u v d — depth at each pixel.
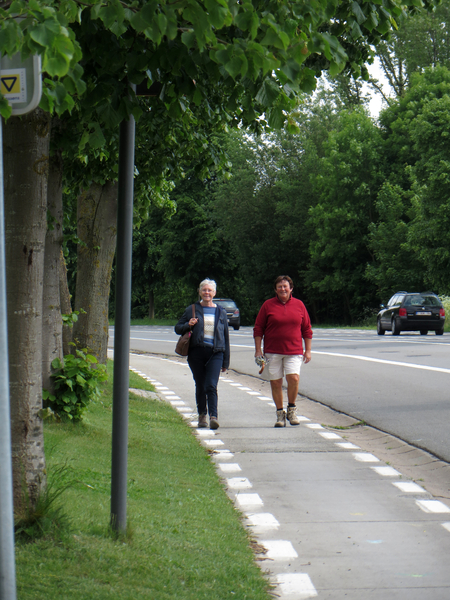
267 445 22.50
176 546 11.87
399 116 132.75
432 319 82.12
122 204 11.67
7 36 7.20
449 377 38.72
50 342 22.44
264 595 10.45
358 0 12.92
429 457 21.06
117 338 11.78
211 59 9.64
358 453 21.31
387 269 124.19
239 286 163.38
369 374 41.34
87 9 10.16
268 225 151.88
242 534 13.51
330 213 133.00
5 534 6.93
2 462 6.87
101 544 11.05
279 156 150.38
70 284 151.25
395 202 125.44
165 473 17.73
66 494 13.50
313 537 13.44
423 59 139.12
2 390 6.84
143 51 10.88
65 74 7.62
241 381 41.53
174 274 160.62
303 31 9.98
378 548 12.81
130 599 9.18
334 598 10.52
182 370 47.72
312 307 162.75
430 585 11.04
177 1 8.68
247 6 8.70
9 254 11.33
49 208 22.38
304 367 45.88
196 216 154.12
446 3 132.75
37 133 11.29
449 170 102.69
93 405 27.73
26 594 8.87
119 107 11.40
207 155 26.61
